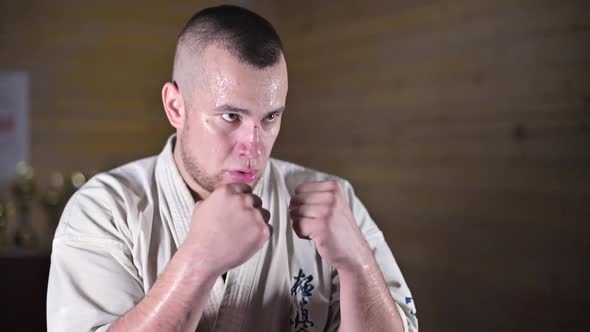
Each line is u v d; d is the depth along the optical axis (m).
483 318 2.76
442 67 3.04
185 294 0.87
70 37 4.29
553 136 2.40
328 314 1.18
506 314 2.63
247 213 0.89
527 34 2.52
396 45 3.40
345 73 3.92
